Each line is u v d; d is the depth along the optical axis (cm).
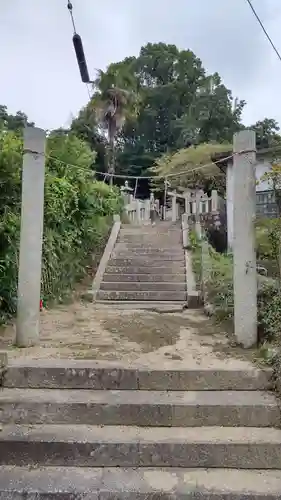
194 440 287
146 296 730
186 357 399
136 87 2186
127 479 262
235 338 444
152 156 2819
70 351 415
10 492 243
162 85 3003
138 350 423
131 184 2698
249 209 429
